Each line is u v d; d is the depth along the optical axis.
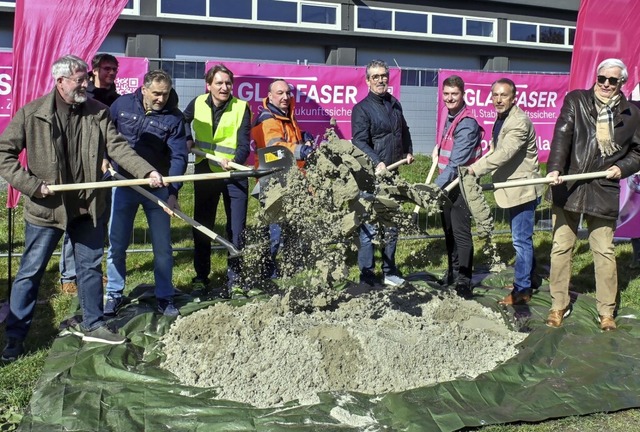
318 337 4.70
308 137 6.79
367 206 5.07
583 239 8.52
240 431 3.76
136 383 4.38
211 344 4.77
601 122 5.27
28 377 4.53
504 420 3.96
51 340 5.24
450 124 6.34
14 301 4.80
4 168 4.45
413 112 8.93
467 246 6.21
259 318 5.11
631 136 5.30
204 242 6.46
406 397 4.12
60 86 4.52
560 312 5.53
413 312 5.48
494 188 5.42
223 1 13.84
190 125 6.39
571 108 5.39
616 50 6.87
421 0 15.91
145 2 13.12
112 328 5.06
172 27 13.39
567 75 8.89
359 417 3.94
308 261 5.59
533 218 6.09
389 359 4.52
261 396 4.25
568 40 18.34
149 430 3.76
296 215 5.11
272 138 6.21
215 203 6.41
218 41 13.98
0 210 8.99
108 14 5.70
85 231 4.91
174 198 5.54
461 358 4.75
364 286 6.32
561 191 5.41
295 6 14.55
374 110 6.26
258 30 14.19
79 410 3.96
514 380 4.47
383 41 15.55
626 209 7.07
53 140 4.55
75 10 5.63
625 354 4.95
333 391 4.28
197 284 6.54
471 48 16.81
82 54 5.67
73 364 4.59
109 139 4.87
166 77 5.32
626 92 6.94
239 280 6.24
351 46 15.18
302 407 4.03
